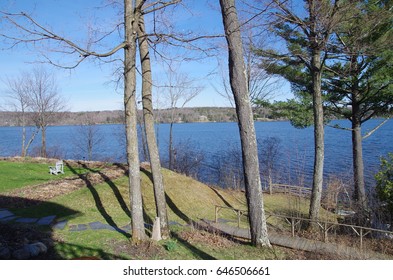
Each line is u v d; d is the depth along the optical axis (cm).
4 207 899
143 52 869
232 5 807
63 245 631
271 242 867
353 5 934
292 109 1414
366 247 837
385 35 1133
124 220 948
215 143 4178
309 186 2080
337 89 1416
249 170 824
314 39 996
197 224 1058
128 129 692
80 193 1130
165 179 1473
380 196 1040
